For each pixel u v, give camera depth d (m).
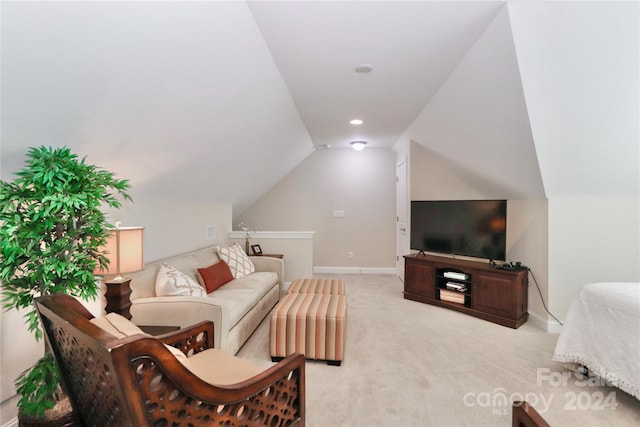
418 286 4.14
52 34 1.15
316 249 6.16
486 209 3.63
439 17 1.92
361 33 2.09
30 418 1.21
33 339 1.73
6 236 1.21
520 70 2.09
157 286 2.44
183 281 2.52
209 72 1.98
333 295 2.98
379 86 2.98
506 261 3.79
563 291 3.08
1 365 1.59
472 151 3.43
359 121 4.15
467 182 4.09
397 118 4.00
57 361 1.14
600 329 2.08
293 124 4.00
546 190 2.98
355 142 5.41
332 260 6.14
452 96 2.94
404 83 2.91
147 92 1.73
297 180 6.12
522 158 2.83
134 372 0.79
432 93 3.14
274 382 1.24
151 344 0.82
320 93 3.16
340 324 2.41
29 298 1.34
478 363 2.46
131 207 2.63
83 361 0.96
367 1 1.76
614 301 2.01
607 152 2.60
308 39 2.16
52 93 1.34
